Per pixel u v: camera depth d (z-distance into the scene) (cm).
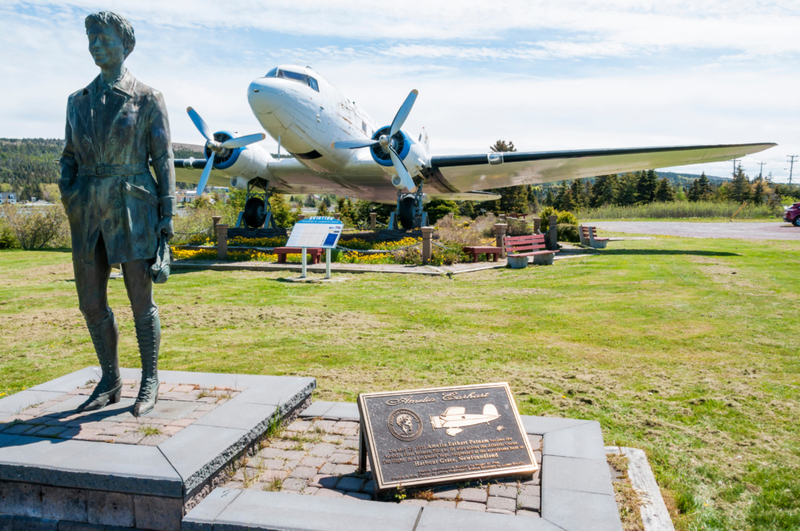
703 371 517
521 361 559
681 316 756
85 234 337
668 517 269
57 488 272
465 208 4650
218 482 288
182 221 2383
